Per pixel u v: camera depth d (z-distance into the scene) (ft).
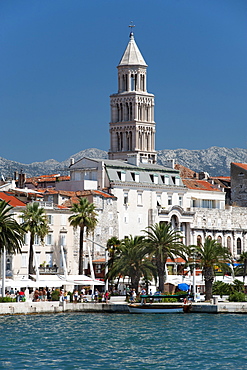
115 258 590.55
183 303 537.24
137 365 350.64
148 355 372.99
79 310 535.19
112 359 363.15
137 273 580.71
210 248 576.61
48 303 524.52
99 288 654.53
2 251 540.11
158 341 409.49
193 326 462.60
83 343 402.52
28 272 615.16
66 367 344.90
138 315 519.19
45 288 606.55
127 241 596.29
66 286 623.77
